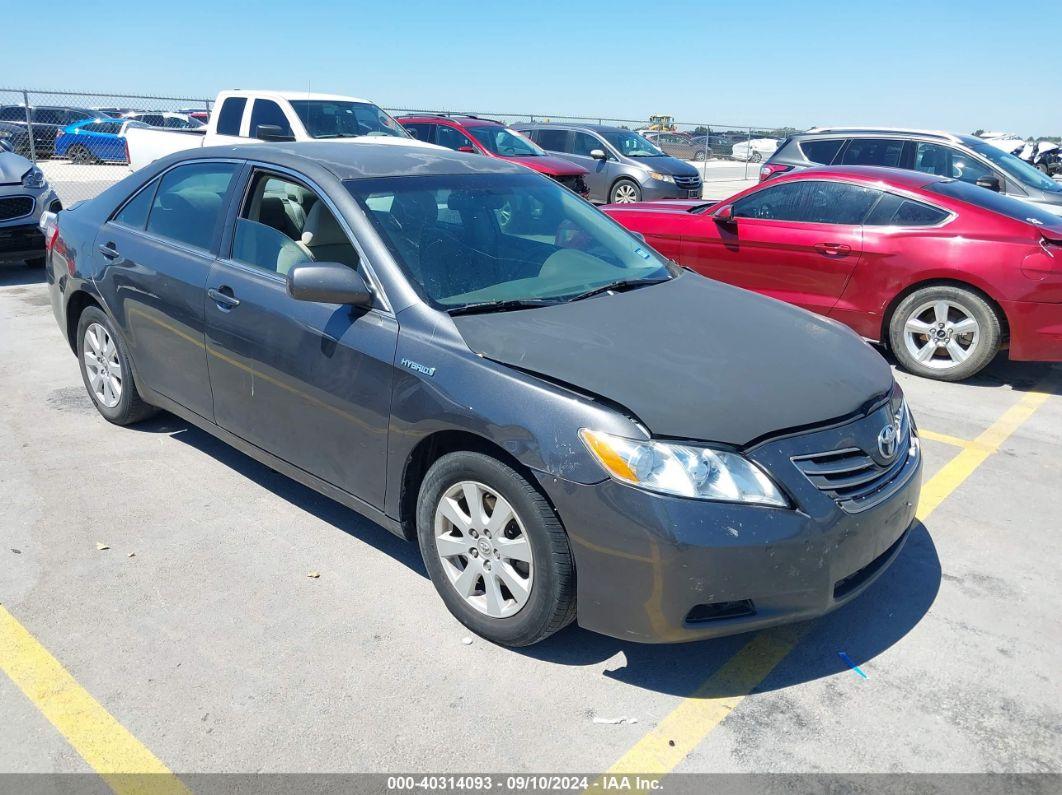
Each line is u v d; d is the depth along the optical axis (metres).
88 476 4.27
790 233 6.76
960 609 3.32
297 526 3.84
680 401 2.69
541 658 2.98
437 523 3.10
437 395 2.93
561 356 2.88
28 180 9.02
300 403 3.47
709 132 25.81
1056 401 5.91
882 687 2.87
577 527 2.63
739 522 2.54
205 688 2.78
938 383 6.31
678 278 3.94
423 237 3.44
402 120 15.03
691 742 2.60
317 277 3.09
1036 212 6.20
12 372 5.88
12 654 2.92
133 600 3.24
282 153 3.87
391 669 2.89
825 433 2.77
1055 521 4.07
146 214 4.41
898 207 6.35
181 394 4.19
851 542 2.71
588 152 16.64
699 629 2.62
